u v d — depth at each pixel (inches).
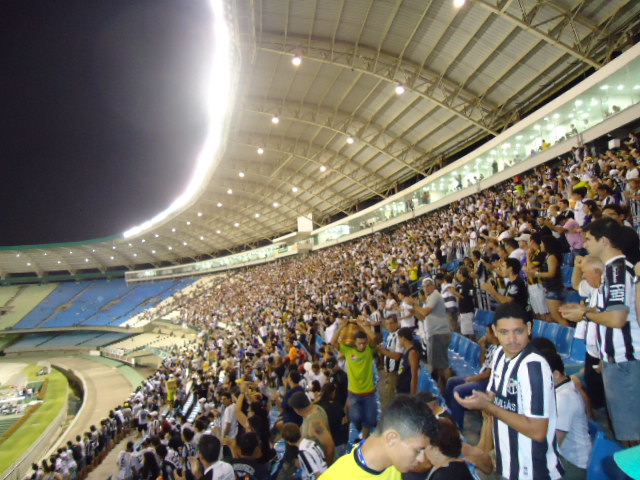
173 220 2305.6
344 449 233.0
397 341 282.7
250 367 503.5
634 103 652.7
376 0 767.1
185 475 226.7
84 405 1189.1
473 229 669.9
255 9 784.3
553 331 266.7
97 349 2236.7
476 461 115.3
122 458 414.9
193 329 1825.8
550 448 93.2
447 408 209.3
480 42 813.2
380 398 299.7
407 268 658.8
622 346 112.7
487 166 1064.2
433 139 1222.3
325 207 2076.8
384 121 1192.8
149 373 1576.0
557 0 668.7
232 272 2650.1
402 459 69.9
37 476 512.1
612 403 115.8
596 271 124.1
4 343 2549.2
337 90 1081.4
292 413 247.8
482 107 990.4
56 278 3196.4
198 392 602.2
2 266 2965.1
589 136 741.9
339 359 318.3
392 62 920.3
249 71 968.9
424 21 800.3
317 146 1438.2
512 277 233.3
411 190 1413.6
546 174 742.5
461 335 337.4
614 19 674.2
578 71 818.8
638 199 326.3
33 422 1009.5
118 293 3053.6
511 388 96.9
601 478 97.0
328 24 833.5
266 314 995.9
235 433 284.7
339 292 780.0
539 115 869.2
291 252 2166.6
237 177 1752.0
